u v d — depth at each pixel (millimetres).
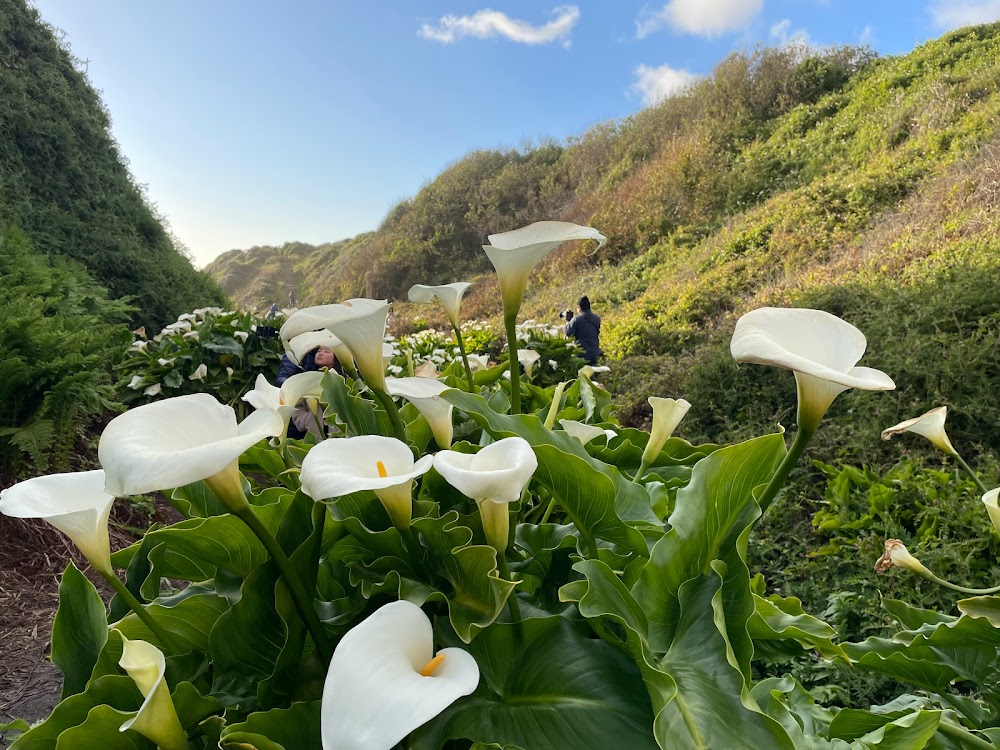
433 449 2186
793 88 23062
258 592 1197
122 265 14047
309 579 1230
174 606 1287
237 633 1197
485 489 1017
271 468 1993
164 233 16562
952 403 5703
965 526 3805
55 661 1266
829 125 19312
